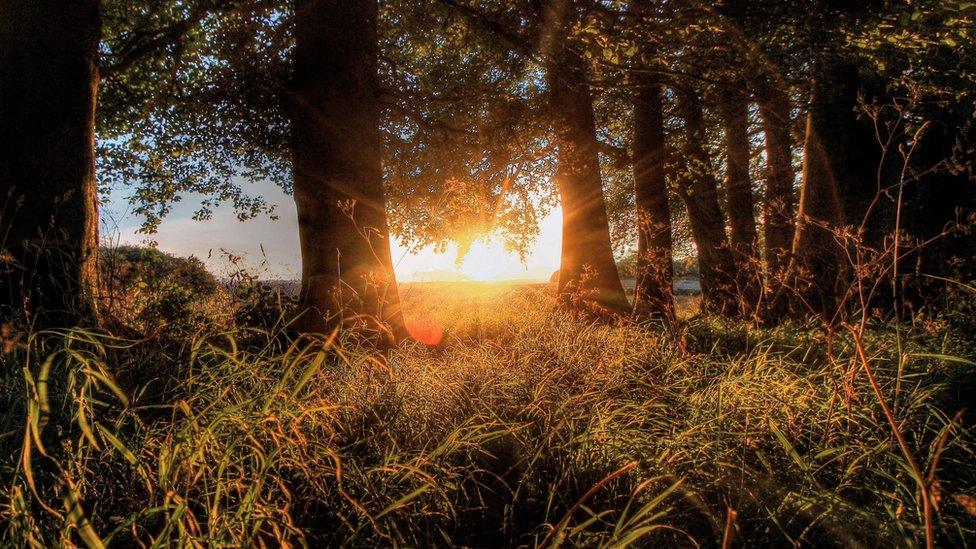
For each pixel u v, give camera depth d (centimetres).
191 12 980
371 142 785
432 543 212
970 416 331
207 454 221
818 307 774
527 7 1060
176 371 314
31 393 188
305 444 217
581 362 462
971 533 216
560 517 236
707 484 246
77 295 434
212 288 677
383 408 322
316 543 210
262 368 318
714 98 1240
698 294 1784
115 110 1083
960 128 723
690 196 1373
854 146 805
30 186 502
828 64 880
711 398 348
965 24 770
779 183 1291
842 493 255
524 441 291
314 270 725
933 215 721
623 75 1138
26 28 521
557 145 1182
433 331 801
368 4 812
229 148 1201
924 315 583
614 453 277
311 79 773
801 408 319
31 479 155
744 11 848
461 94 1233
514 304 1003
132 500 206
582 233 1162
